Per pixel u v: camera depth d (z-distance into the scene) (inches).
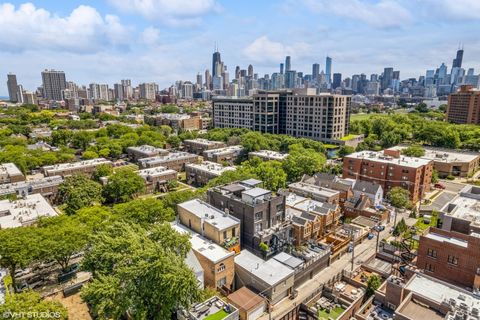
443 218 2175.2
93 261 1908.2
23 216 2903.5
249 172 3900.1
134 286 1662.2
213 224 2470.5
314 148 6176.2
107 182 4079.7
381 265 2598.4
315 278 2480.3
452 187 4616.1
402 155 4842.5
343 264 2677.2
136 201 2805.1
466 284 1923.0
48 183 3993.6
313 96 7391.7
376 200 3659.0
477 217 2153.1
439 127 6988.2
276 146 6437.0
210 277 2190.0
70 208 3435.0
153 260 1683.1
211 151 5964.6
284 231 2669.8
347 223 3304.6
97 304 1620.3
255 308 2005.4
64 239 2160.4
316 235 2918.3
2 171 4392.2
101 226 2395.4
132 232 1989.4
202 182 4697.3
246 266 2304.4
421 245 2102.6
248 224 2551.7
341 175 4982.8
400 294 1742.1
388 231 3253.0
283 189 3627.0
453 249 1956.2
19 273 2409.0
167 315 1674.5
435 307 1555.1
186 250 1996.8
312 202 3302.2
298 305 2097.7
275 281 2127.2
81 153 6894.7
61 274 2393.0
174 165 5413.4
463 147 6565.0
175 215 2994.6
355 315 1866.4
